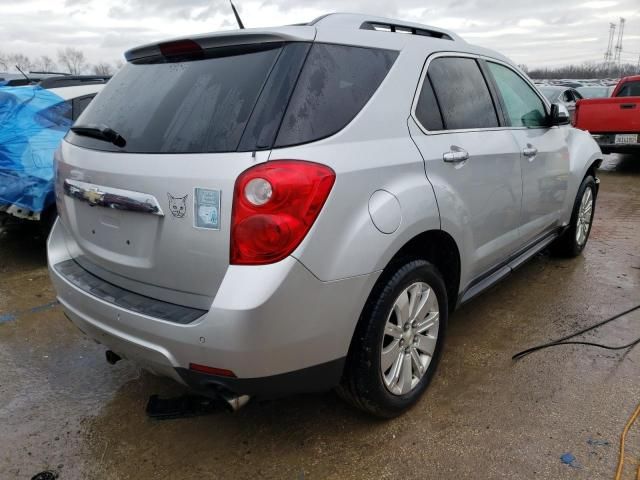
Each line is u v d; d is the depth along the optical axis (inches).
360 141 87.7
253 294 73.7
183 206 79.3
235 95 83.4
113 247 91.4
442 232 102.5
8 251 210.4
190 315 79.4
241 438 99.6
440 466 90.1
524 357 123.9
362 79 92.7
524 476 86.8
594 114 368.5
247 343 74.5
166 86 93.4
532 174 138.6
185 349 77.9
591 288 164.6
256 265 74.9
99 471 91.9
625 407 103.8
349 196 82.0
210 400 89.9
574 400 106.6
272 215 74.6
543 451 92.3
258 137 77.8
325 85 86.0
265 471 90.9
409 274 95.4
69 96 218.7
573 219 180.7
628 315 144.4
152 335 80.9
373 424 101.7
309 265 77.2
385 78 96.6
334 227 80.0
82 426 104.0
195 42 92.5
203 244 78.2
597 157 186.4
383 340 93.2
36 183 181.3
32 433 101.8
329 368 85.1
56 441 99.6
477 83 124.5
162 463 93.7
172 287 83.5
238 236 75.2
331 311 81.3
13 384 118.3
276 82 81.9
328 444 96.9
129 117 94.0
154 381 119.7
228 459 94.1
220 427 102.9
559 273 178.1
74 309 96.5
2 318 151.3
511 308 151.3
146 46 100.3
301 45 86.0
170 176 80.4
